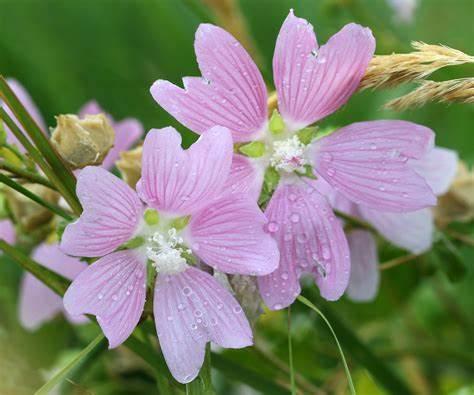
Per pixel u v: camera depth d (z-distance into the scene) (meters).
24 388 0.31
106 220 0.25
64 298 0.25
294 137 0.28
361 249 0.33
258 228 0.26
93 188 0.25
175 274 0.27
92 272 0.26
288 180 0.28
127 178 0.29
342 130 0.28
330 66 0.27
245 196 0.26
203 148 0.25
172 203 0.26
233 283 0.27
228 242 0.26
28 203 0.31
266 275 0.27
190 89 0.26
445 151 0.32
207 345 0.27
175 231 0.26
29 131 0.27
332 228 0.28
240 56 0.27
